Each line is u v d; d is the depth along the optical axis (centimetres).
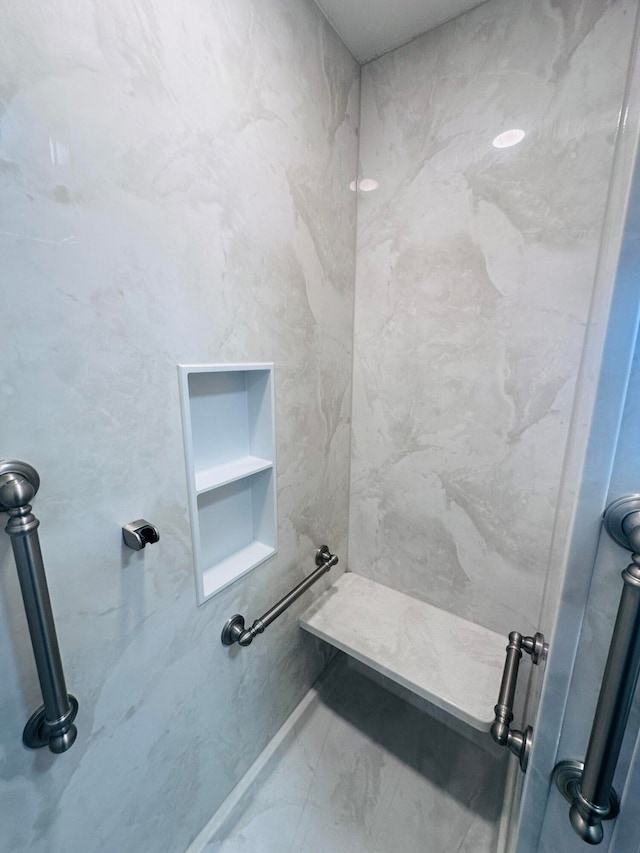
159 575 64
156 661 66
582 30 71
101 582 55
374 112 101
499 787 97
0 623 45
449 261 95
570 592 30
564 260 80
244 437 89
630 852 32
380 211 104
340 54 92
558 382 84
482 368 94
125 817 64
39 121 42
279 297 83
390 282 106
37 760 50
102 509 54
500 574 100
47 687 46
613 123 71
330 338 105
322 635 105
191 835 80
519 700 99
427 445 107
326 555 112
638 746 29
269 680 99
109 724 59
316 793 96
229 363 72
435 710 118
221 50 62
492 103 83
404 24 87
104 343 52
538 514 92
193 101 59
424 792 96
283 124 78
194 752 77
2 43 39
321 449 108
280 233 81
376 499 121
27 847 51
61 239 46
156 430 61
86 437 51
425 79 91
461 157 89
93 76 46
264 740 101
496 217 86
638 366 25
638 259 24
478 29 82
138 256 55
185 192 60
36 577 43
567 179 77
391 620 109
